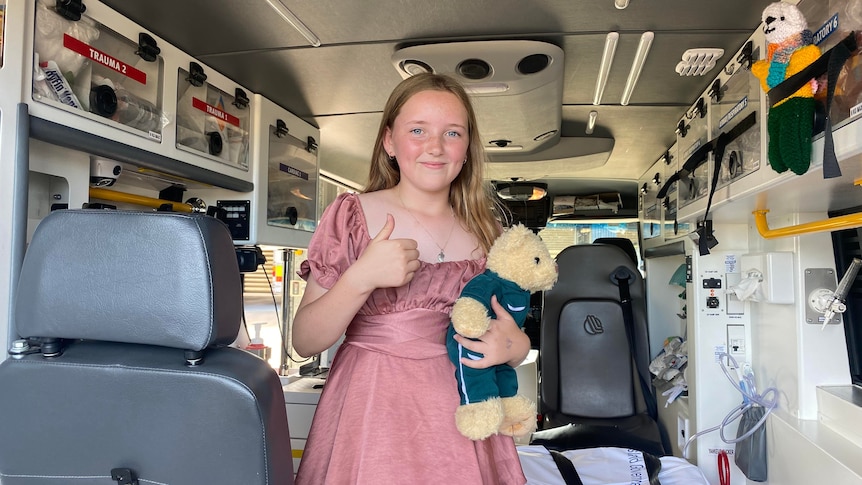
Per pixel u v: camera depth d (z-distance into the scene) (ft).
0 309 3.40
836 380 5.51
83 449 2.60
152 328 2.49
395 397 3.17
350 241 3.46
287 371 9.26
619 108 7.72
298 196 8.26
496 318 3.26
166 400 2.50
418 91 3.56
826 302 5.32
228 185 6.52
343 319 3.10
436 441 3.11
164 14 5.03
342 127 8.82
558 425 8.76
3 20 3.50
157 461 2.59
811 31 3.54
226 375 2.49
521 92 6.80
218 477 2.57
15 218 3.52
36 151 4.11
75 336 2.54
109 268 2.50
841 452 4.61
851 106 3.01
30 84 3.70
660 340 11.62
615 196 13.08
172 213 2.56
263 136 7.19
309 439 3.42
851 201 4.91
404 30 5.38
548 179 12.31
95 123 4.32
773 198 4.83
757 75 3.92
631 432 8.38
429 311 3.34
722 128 5.60
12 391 2.55
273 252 9.62
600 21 5.14
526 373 10.62
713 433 7.07
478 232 3.93
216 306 2.51
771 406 6.06
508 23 5.22
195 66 5.79
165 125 5.30
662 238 10.17
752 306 6.97
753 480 6.11
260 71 6.41
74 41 4.15
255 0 4.79
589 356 8.83
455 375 3.26
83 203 4.58
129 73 4.85
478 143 4.01
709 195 5.49
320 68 6.34
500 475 3.52
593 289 9.02
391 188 3.97
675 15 4.99
